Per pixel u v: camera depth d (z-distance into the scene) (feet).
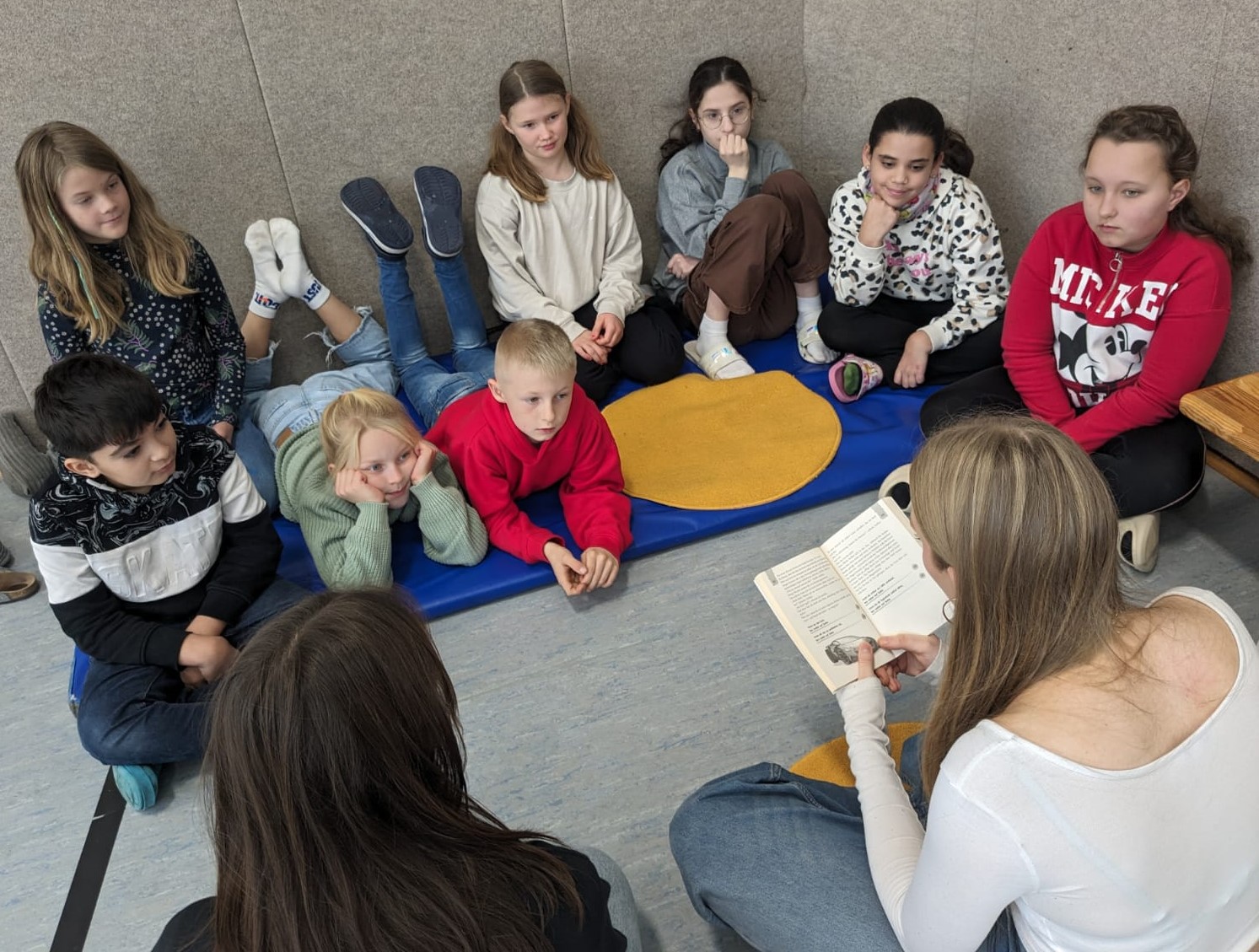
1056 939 2.58
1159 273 5.30
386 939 2.07
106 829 4.89
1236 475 6.20
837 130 8.57
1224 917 2.55
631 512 6.26
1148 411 5.48
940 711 2.75
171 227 6.64
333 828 2.10
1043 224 5.72
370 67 7.10
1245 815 2.44
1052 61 6.72
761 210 7.16
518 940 2.15
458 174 7.72
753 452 6.75
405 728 2.17
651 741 5.01
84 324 6.30
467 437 6.07
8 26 6.18
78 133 5.87
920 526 2.70
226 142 7.00
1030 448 2.51
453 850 2.20
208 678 5.10
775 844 3.45
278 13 6.72
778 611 4.13
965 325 7.02
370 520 5.60
